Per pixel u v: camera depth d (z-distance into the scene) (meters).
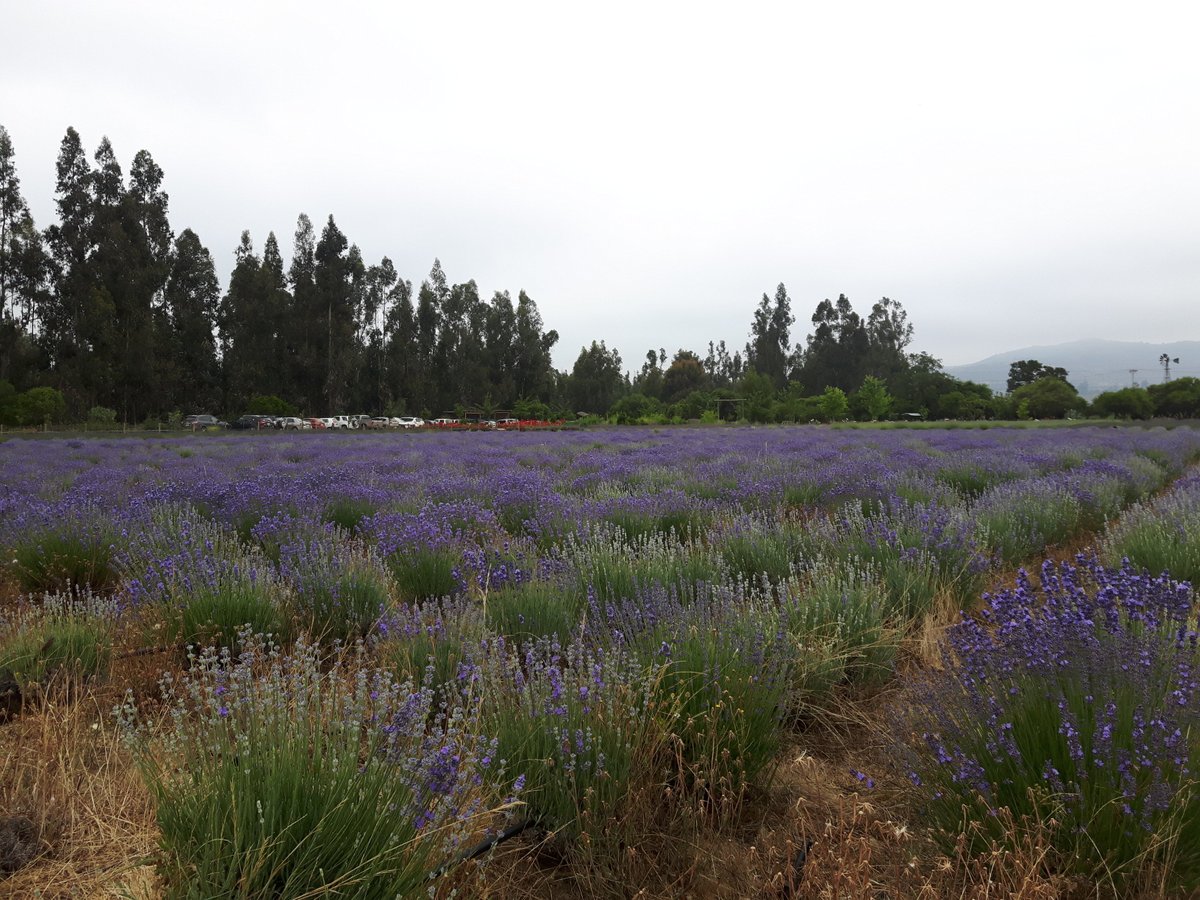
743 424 63.09
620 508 7.19
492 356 95.75
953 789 2.39
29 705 3.28
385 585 4.80
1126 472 10.84
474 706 2.80
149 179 68.25
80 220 62.25
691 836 2.45
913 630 4.51
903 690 3.30
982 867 2.12
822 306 123.25
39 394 45.16
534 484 9.23
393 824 1.91
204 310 73.81
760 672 2.99
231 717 2.32
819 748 3.19
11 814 2.31
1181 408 68.88
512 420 62.28
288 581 4.83
